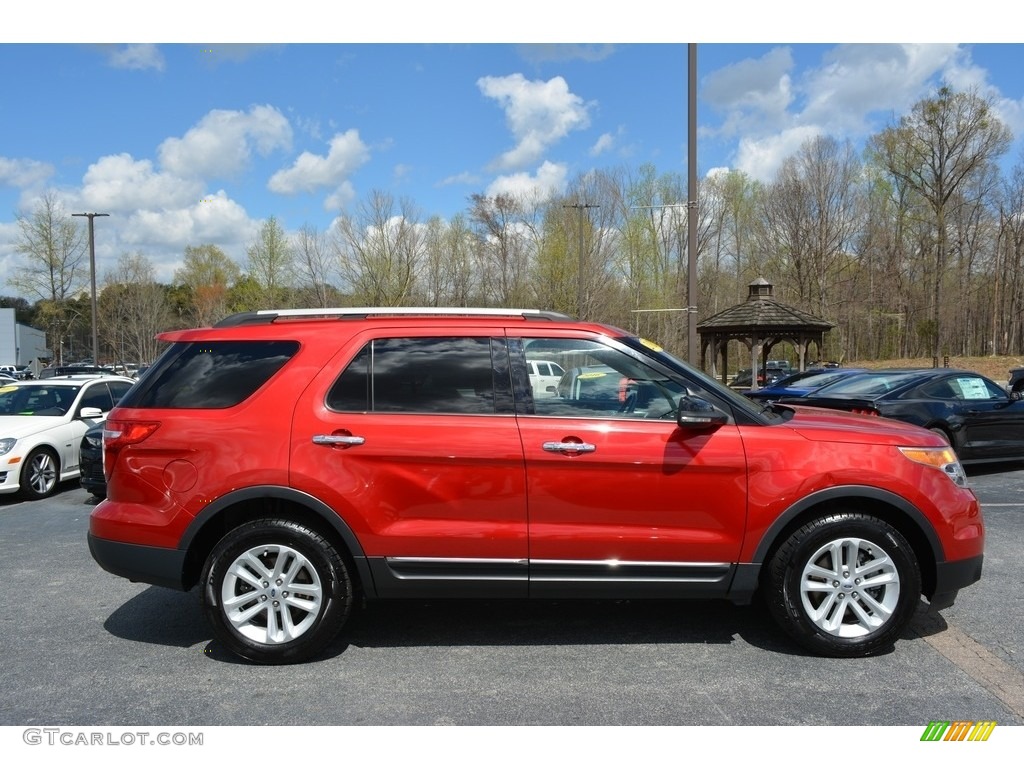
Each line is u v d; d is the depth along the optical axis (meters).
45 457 9.26
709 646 3.99
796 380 10.95
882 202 52.31
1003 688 3.46
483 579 3.74
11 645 4.11
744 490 3.72
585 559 3.72
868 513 3.87
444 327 3.93
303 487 3.69
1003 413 9.19
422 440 3.69
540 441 3.70
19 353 71.06
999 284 54.34
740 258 54.56
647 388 3.88
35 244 52.22
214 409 3.83
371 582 3.75
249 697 3.44
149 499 3.80
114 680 3.63
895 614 3.76
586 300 40.81
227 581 3.77
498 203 45.12
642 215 46.34
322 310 4.07
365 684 3.56
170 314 60.66
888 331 55.94
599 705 3.32
